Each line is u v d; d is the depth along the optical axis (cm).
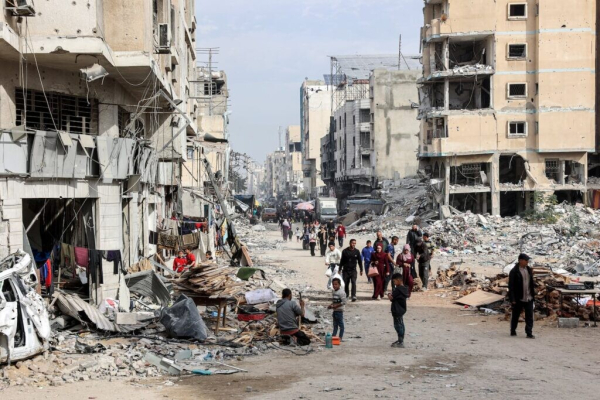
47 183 1745
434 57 5778
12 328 1168
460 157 5684
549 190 5612
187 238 2817
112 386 1091
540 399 966
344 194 9500
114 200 1978
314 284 2617
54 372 1160
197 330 1435
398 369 1195
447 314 1875
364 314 1909
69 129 1947
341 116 9431
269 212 9056
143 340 1401
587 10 5541
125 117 2316
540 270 1986
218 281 1524
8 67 1741
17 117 1794
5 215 1630
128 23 1939
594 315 1688
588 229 4462
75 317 1478
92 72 1745
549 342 1442
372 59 10725
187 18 3919
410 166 8194
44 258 1900
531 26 5600
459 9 5553
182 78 3147
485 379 1102
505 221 5272
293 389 1055
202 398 1011
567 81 5550
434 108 5800
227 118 7362
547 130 5553
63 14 1709
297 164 16875
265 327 1551
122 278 1780
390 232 5441
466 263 3431
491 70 5594
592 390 1016
